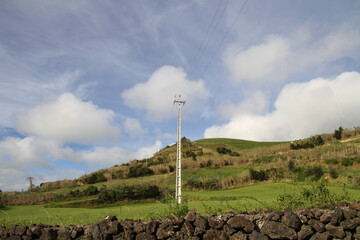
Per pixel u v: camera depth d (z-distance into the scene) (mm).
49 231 8211
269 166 58188
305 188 10297
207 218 7547
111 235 7832
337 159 53094
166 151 110125
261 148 96125
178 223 7578
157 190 48688
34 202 49094
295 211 7836
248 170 56438
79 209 36875
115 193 46562
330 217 6996
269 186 43219
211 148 107500
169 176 68000
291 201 9945
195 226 7516
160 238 7512
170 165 79750
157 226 7691
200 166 76188
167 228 7570
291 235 6871
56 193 54312
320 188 10117
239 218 7188
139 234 7656
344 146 61812
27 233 8492
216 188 51844
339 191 11945
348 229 6934
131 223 8031
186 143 119625
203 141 131375
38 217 18938
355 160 50344
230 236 7160
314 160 57094
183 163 78438
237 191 42312
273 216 7133
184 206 10289
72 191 54125
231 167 71438
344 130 84688
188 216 7676
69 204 44094
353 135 80625
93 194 52938
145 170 77312
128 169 84438
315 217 7184
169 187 51094
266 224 7094
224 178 56000
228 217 7500
